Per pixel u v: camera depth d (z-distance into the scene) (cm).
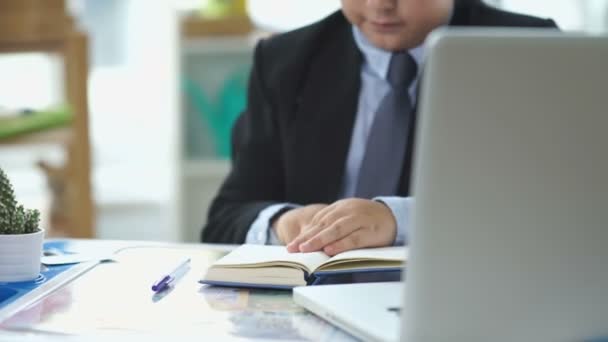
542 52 80
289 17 442
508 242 83
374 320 98
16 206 122
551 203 83
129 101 522
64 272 125
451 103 80
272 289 117
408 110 168
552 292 86
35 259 120
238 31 367
